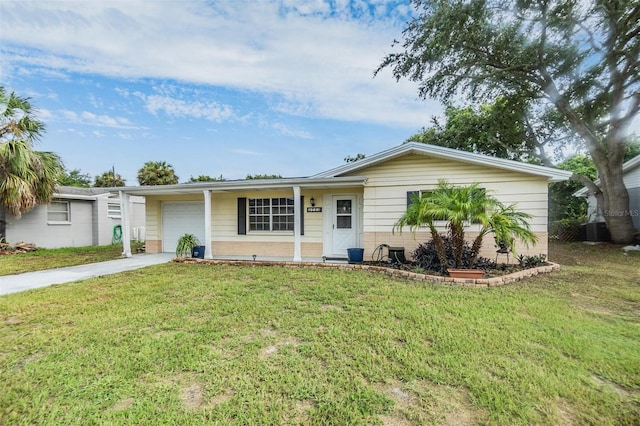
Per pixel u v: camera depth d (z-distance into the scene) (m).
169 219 11.66
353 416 2.17
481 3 9.34
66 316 4.22
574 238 13.64
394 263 8.10
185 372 2.76
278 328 3.75
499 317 4.08
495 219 6.36
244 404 2.30
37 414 2.20
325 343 3.32
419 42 10.81
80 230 15.00
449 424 2.09
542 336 3.46
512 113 13.55
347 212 9.82
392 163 8.92
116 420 2.13
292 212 10.29
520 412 2.21
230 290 5.61
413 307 4.51
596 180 15.48
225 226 10.87
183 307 4.59
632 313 4.33
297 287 5.82
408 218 7.02
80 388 2.51
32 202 11.34
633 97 10.71
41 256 10.91
